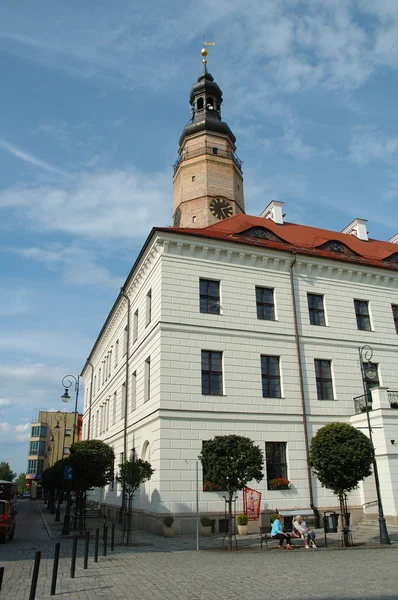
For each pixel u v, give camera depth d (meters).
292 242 28.92
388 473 22.59
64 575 11.29
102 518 32.75
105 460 22.80
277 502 22.53
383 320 28.88
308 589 9.29
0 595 9.16
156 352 23.50
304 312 26.89
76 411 31.30
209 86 44.56
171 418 22.02
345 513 17.41
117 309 35.03
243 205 41.44
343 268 28.44
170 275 24.34
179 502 20.91
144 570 11.85
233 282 25.62
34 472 95.56
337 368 26.53
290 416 24.39
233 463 16.22
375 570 11.38
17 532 24.94
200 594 9.02
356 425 24.98
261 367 24.88
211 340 24.09
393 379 27.83
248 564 12.63
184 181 40.38
